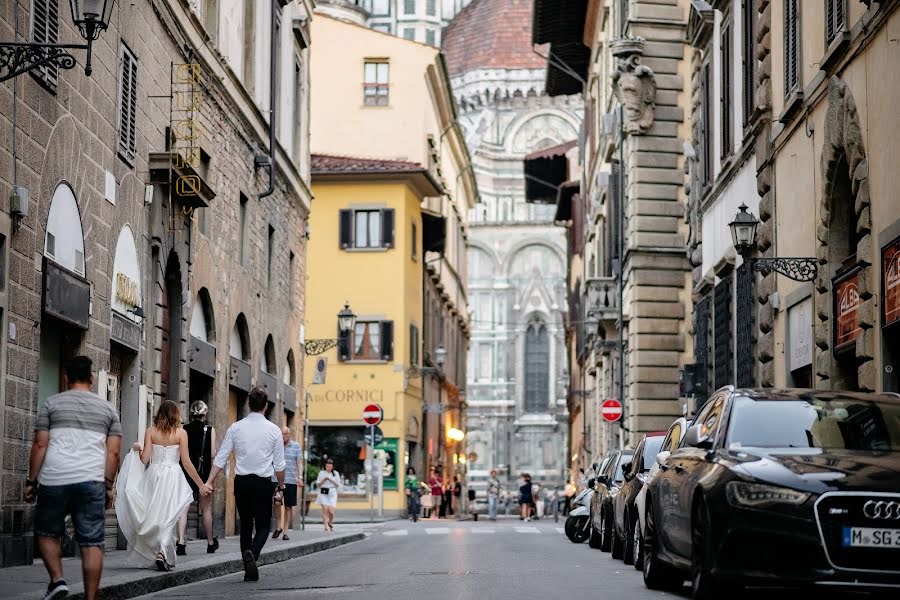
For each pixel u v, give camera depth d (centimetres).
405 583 2225
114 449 1659
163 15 3469
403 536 4894
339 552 3622
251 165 4672
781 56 3538
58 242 2638
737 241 3127
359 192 8225
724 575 1598
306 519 6950
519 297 17862
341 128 8512
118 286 3072
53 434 1633
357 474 8012
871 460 1606
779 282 3581
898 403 1789
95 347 2883
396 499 7969
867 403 1789
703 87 4834
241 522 2394
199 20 3812
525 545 3925
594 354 8662
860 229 2702
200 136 3881
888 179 2519
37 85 2494
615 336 7100
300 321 5797
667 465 2034
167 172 3378
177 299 3681
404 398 8069
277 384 5222
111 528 3150
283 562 3097
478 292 17900
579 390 11056
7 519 2372
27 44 2117
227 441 2397
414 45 8525
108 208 2981
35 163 2484
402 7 17762
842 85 2833
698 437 1780
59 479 1619
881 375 2567
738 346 4053
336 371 8106
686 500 1806
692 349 6103
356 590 2086
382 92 8531
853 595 1862
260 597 1998
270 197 5056
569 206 11775
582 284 10288
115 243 3044
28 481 1631
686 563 1836
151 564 2406
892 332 2561
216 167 4106
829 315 2994
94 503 1631
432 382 9594
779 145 3534
